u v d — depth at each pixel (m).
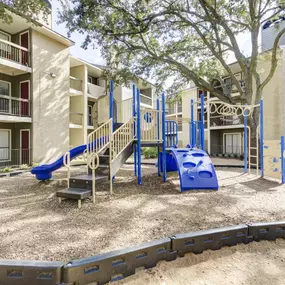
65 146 14.98
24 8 7.73
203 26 13.10
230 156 18.88
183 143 23.06
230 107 9.33
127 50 13.68
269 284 2.29
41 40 13.39
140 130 6.68
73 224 3.69
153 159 16.88
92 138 6.10
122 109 8.96
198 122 9.12
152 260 2.58
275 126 15.20
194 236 2.84
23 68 12.37
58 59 14.50
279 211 4.25
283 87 14.81
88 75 20.44
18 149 13.02
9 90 13.23
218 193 5.69
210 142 20.45
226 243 3.02
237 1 10.93
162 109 7.09
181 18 12.49
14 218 3.98
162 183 6.85
